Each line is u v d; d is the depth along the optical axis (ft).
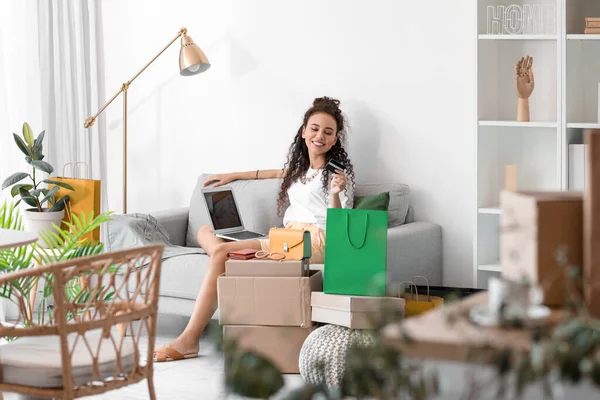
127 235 15.44
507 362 4.22
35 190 16.16
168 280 14.76
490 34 14.25
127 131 18.83
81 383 8.56
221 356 4.75
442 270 15.71
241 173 16.63
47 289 12.43
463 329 4.78
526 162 15.10
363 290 12.37
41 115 17.74
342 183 14.37
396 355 4.43
